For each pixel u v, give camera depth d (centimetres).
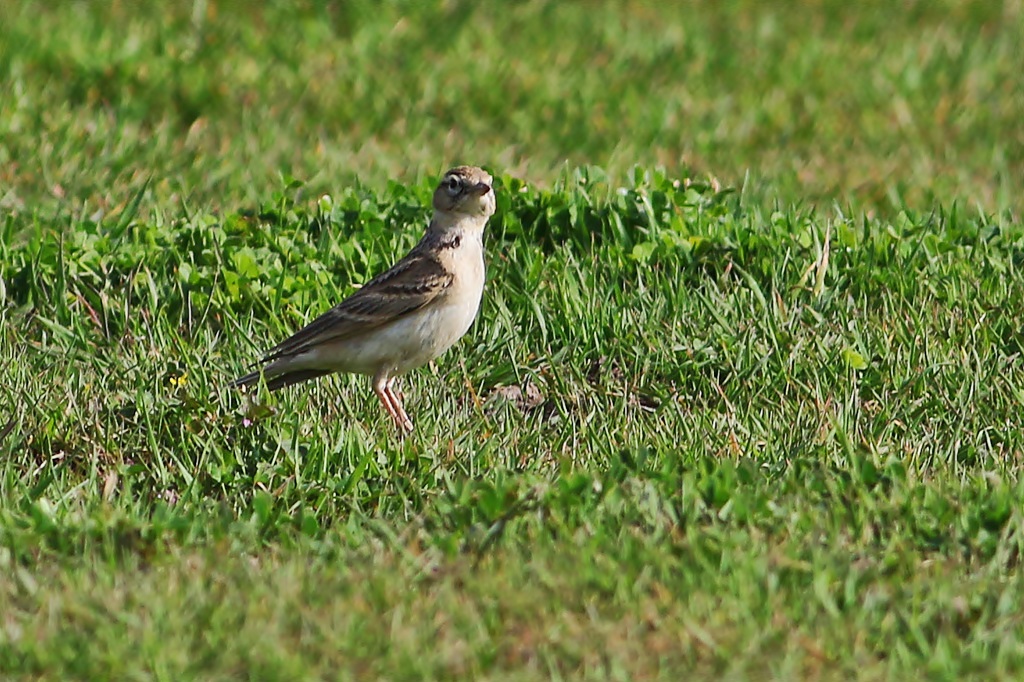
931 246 1475
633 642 865
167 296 1346
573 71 2191
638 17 2519
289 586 909
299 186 1603
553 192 1505
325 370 1184
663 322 1340
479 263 1195
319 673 839
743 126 1998
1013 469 1112
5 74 1986
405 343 1168
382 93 2045
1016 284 1409
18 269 1377
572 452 1138
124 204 1574
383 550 983
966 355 1266
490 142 1895
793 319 1331
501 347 1299
